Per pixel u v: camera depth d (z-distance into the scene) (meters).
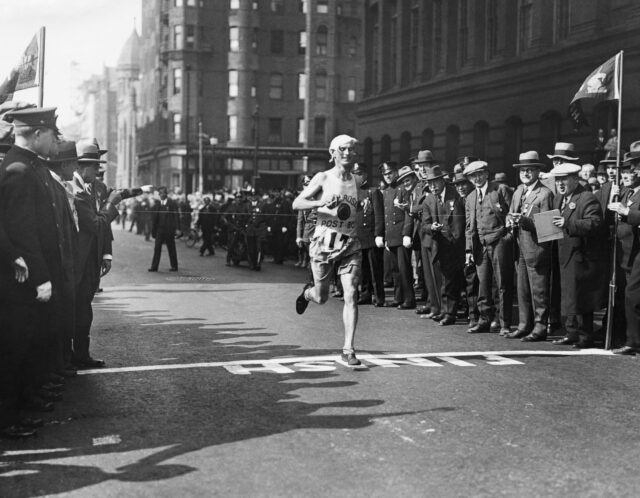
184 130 65.69
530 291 9.60
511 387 6.85
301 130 67.44
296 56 67.00
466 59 30.33
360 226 7.71
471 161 12.54
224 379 7.11
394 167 13.14
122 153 106.94
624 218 8.54
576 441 5.29
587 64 22.44
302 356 8.24
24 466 4.73
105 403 6.25
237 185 66.19
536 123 25.23
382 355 8.34
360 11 67.31
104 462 4.80
